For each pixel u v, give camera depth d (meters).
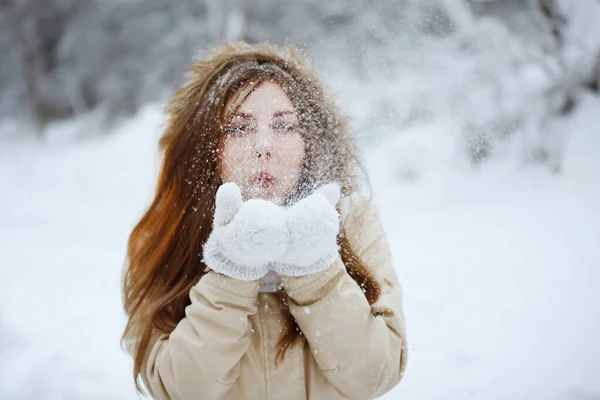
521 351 2.55
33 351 2.88
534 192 5.44
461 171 6.13
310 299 1.11
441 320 2.99
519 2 6.79
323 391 1.21
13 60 20.44
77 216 7.46
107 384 2.53
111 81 19.06
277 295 1.24
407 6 5.19
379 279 1.28
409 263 3.97
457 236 4.55
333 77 2.76
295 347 1.20
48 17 21.12
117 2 18.81
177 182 1.29
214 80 1.31
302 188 1.23
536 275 3.47
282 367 1.19
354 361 1.12
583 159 5.77
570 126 6.06
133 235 1.37
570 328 2.74
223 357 1.10
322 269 1.10
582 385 2.23
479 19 6.71
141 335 1.27
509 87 6.03
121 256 5.08
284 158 1.21
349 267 1.23
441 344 2.72
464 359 2.53
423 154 6.42
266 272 1.11
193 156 1.27
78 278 4.39
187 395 1.11
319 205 1.05
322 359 1.13
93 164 10.40
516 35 6.35
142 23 18.73
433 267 3.83
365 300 1.15
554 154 5.84
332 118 1.31
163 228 1.30
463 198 5.66
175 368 1.11
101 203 8.68
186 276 1.27
